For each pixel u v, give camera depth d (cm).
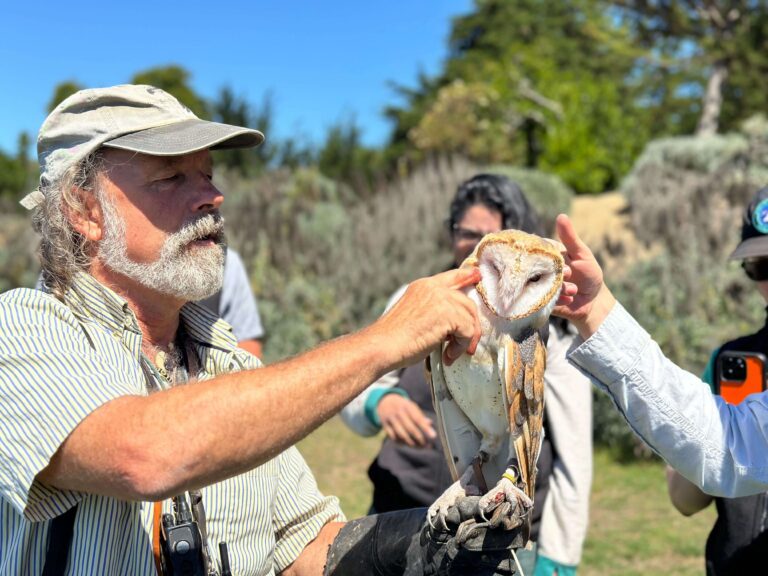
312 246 1159
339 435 902
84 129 197
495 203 319
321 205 1304
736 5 2364
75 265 198
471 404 217
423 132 2345
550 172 1853
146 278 199
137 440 160
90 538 175
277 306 1023
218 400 163
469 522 194
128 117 199
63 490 175
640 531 619
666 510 661
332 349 175
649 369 207
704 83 2550
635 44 2547
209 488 197
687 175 1353
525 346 215
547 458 293
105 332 191
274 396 165
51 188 199
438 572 201
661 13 2430
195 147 193
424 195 1271
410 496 299
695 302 798
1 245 1338
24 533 176
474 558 198
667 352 771
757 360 254
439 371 219
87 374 171
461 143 2252
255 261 1087
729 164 1307
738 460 205
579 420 291
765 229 271
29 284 1167
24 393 170
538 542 293
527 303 209
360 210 1256
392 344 179
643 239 1078
